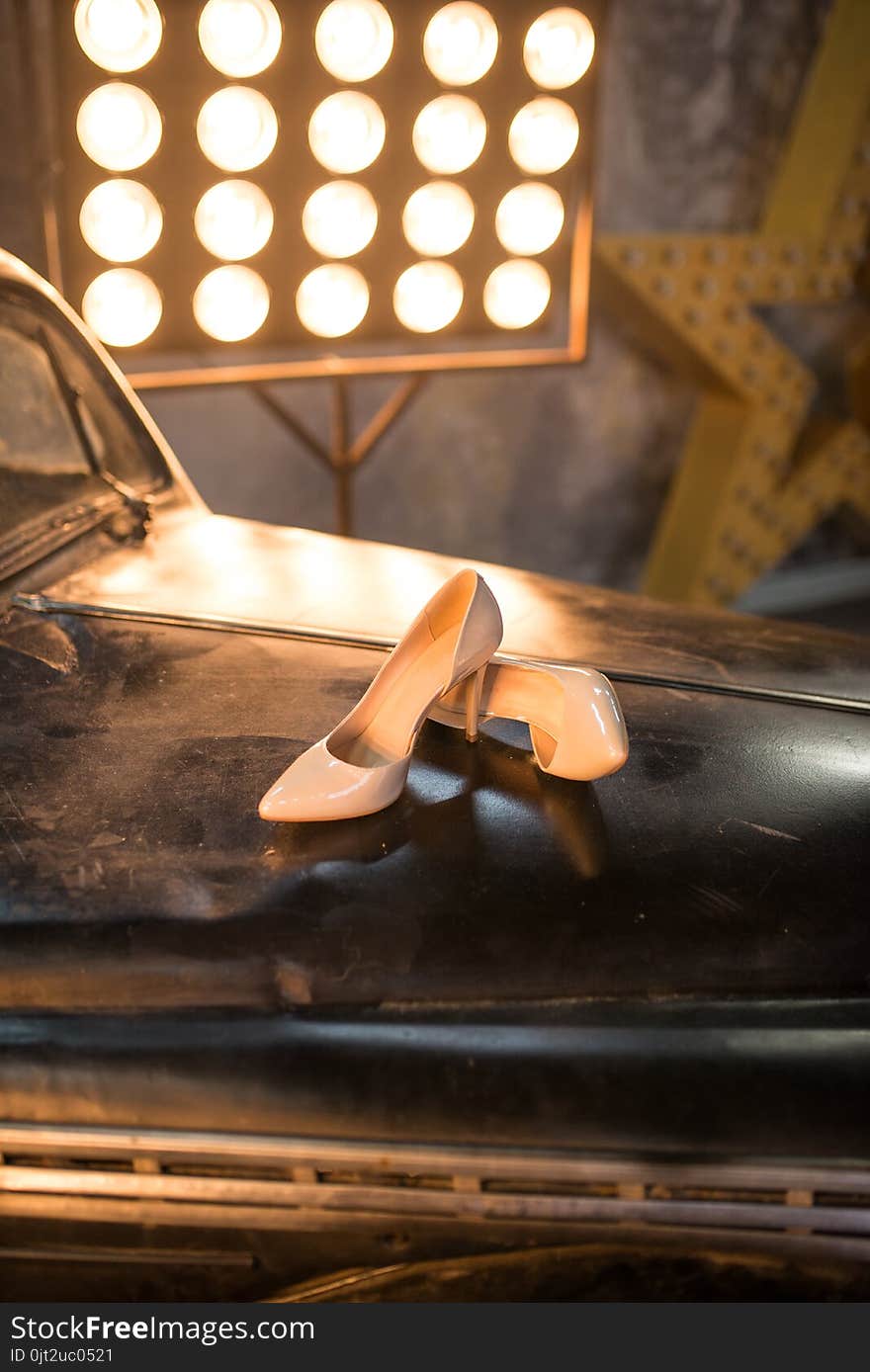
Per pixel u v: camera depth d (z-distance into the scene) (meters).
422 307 2.94
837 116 4.17
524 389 4.27
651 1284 1.42
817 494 4.57
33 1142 1.37
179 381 2.89
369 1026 1.36
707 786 1.75
